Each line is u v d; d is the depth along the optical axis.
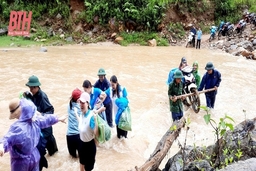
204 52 18.31
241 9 28.59
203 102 9.12
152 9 22.06
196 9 25.84
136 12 21.77
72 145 5.41
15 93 9.40
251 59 16.22
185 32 23.81
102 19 21.69
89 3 21.69
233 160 3.39
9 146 3.50
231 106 8.73
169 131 4.65
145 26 22.14
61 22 21.80
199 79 8.56
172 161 4.07
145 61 15.02
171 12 23.84
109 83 6.79
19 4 22.16
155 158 4.10
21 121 3.63
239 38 20.92
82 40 20.92
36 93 4.84
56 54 16.20
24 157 3.69
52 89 9.97
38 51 16.98
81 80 11.17
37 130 3.84
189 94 7.29
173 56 16.64
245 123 3.72
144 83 11.02
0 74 11.59
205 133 6.84
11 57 14.95
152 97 9.48
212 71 8.05
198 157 3.88
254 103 9.03
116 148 6.11
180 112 6.80
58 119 4.13
